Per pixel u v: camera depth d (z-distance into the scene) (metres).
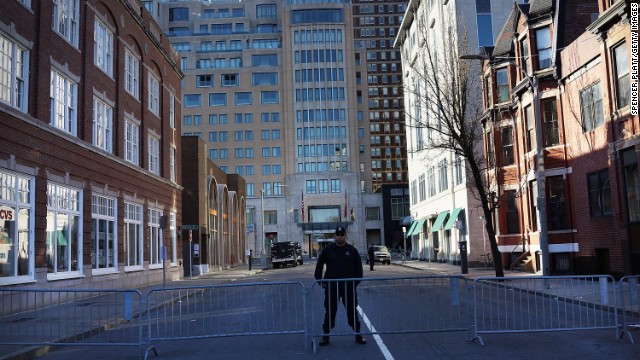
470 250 38.53
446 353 9.16
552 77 27.36
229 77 98.50
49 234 19.30
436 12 46.00
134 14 27.75
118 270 25.09
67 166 20.44
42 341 10.84
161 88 33.16
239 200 62.59
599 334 10.87
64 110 20.86
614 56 21.44
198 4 107.88
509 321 12.12
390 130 121.88
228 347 10.27
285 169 95.56
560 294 16.34
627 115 20.58
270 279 32.16
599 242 23.50
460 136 26.75
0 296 15.69
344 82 95.31
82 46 22.33
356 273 10.48
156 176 30.92
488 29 41.34
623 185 21.09
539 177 20.94
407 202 97.56
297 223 90.06
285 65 96.06
